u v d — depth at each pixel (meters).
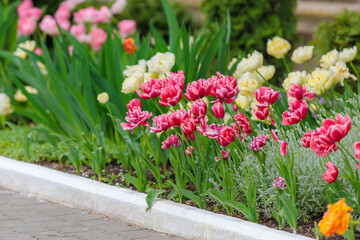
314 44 9.84
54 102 8.84
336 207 4.08
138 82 6.18
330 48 9.51
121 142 8.49
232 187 5.75
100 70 8.59
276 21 11.51
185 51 7.61
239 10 11.63
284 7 11.67
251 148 5.66
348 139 5.59
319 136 4.32
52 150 8.42
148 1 15.67
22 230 5.96
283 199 5.17
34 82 8.89
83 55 8.31
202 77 7.81
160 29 15.62
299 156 5.66
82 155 7.73
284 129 6.59
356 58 8.88
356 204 4.97
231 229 5.28
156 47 8.05
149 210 6.00
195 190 6.52
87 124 8.69
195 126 5.54
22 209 6.77
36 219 6.36
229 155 6.01
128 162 7.25
